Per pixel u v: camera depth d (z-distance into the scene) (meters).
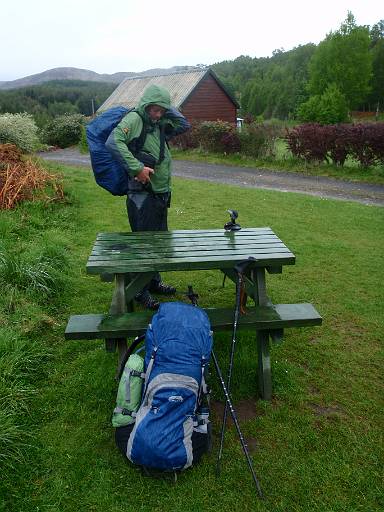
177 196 10.10
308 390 3.52
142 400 2.82
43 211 7.78
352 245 6.74
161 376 2.74
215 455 2.91
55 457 2.87
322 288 5.27
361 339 4.23
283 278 5.54
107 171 4.60
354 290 5.23
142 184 4.41
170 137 4.67
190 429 2.71
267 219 8.14
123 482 2.72
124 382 2.90
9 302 4.48
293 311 3.50
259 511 2.55
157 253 3.67
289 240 6.92
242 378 3.61
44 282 4.89
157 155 4.33
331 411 3.31
